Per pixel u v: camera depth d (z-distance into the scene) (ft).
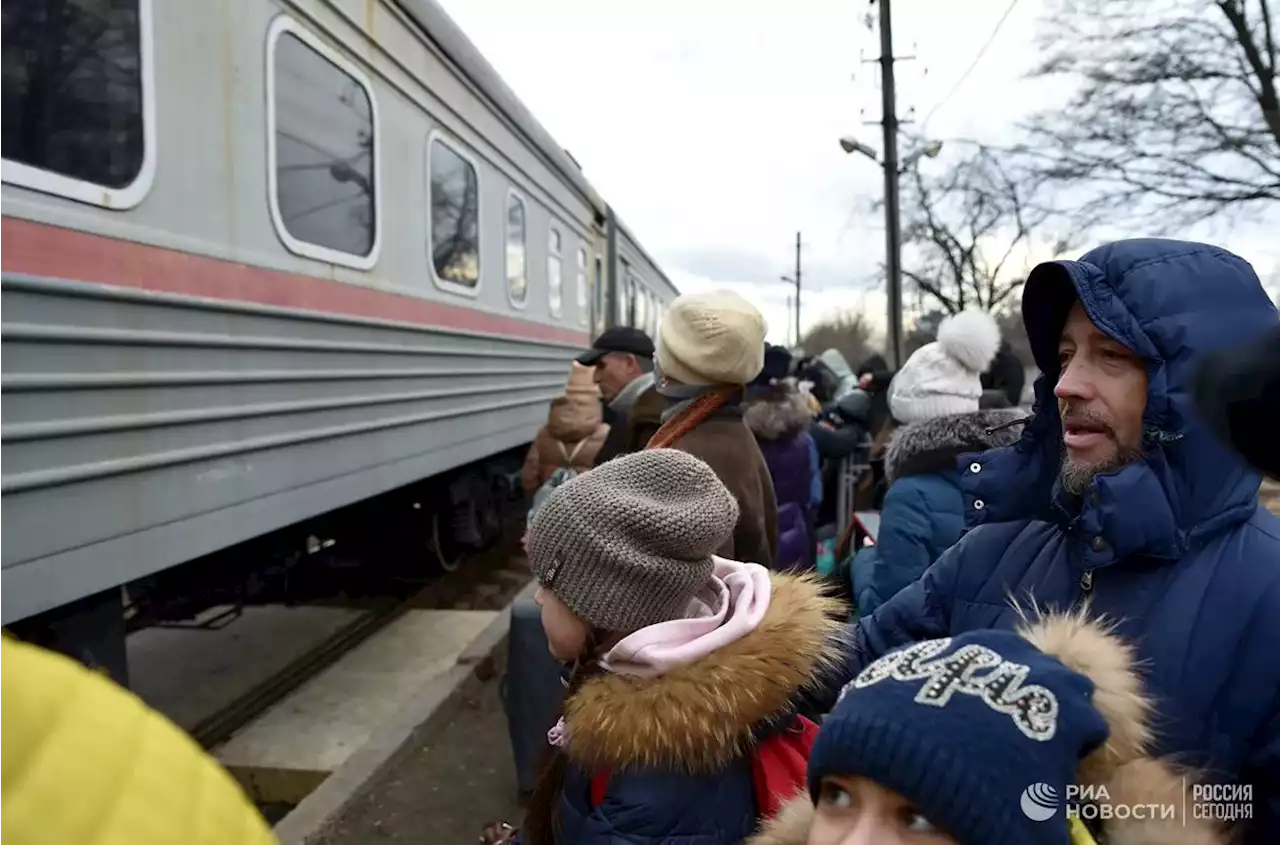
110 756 1.92
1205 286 3.83
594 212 35.50
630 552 4.63
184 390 9.77
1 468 7.27
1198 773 3.47
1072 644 3.40
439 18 17.57
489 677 15.01
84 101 8.54
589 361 13.99
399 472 15.88
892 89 48.08
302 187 12.56
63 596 7.97
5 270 7.43
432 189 17.49
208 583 13.93
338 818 10.32
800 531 11.43
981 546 4.79
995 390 11.87
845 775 3.16
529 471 14.47
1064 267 4.01
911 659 3.29
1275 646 3.60
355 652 16.52
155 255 9.39
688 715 4.25
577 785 4.71
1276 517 3.95
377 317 14.96
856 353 167.43
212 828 2.05
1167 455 3.85
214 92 10.51
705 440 7.66
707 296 7.86
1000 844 2.83
